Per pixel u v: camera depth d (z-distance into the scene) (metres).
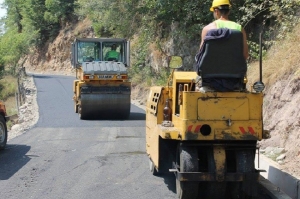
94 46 21.09
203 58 7.61
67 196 8.64
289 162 9.62
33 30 76.00
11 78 55.59
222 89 7.75
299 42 13.48
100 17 37.44
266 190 8.50
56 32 74.00
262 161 9.99
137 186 9.27
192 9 22.12
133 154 12.35
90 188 9.15
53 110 23.02
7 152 12.82
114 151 12.77
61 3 71.50
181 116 7.89
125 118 19.86
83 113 19.23
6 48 59.88
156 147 8.91
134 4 29.81
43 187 9.27
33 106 25.55
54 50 72.31
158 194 8.71
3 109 13.41
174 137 7.81
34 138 14.98
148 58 32.66
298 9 14.91
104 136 15.18
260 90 7.77
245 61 7.72
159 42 29.67
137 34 36.53
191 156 7.81
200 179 7.62
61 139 14.73
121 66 19.69
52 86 39.22
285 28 14.50
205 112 7.69
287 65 13.07
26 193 8.86
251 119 7.74
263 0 17.78
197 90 8.16
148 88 29.97
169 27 28.59
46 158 11.96
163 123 8.61
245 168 7.77
